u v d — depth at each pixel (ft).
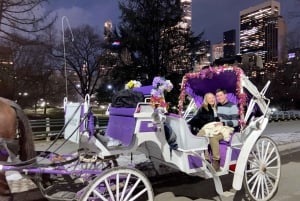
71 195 16.10
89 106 17.16
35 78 87.56
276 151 22.27
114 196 16.02
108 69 103.86
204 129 20.61
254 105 22.17
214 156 19.79
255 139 20.27
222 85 23.24
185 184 24.30
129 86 21.58
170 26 95.81
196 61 97.30
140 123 16.93
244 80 21.20
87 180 17.16
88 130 17.13
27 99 88.53
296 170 29.43
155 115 17.26
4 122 16.14
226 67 21.80
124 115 17.65
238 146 20.68
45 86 101.91
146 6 93.61
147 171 25.44
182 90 24.64
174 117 18.71
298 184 24.67
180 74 92.43
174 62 96.12
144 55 93.09
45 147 38.68
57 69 104.63
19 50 81.35
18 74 81.00
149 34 93.45
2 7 66.95
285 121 102.12
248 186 20.17
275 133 58.39
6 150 16.05
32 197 20.10
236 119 21.61
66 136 20.03
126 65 92.68
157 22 93.97
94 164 19.01
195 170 18.93
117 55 94.07
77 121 18.35
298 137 50.60
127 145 16.90
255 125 21.02
